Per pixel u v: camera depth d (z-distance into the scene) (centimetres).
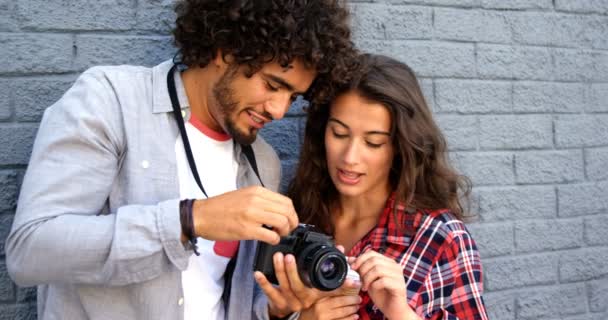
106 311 123
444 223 145
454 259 140
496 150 224
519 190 228
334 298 136
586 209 240
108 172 121
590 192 240
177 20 142
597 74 240
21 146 170
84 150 118
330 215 167
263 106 134
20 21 169
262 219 113
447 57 215
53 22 173
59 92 174
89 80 126
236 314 143
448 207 153
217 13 129
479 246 222
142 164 126
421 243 143
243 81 131
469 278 139
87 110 120
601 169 241
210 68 136
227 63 132
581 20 237
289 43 126
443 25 214
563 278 236
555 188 235
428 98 213
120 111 126
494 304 225
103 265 111
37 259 109
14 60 169
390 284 127
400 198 150
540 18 230
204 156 141
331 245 129
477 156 221
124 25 180
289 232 123
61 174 114
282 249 131
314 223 167
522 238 229
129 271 113
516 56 226
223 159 144
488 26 221
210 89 135
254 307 148
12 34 169
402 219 148
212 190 141
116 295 124
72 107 120
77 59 175
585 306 240
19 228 110
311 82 139
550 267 234
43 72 172
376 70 147
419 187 153
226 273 146
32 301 174
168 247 113
